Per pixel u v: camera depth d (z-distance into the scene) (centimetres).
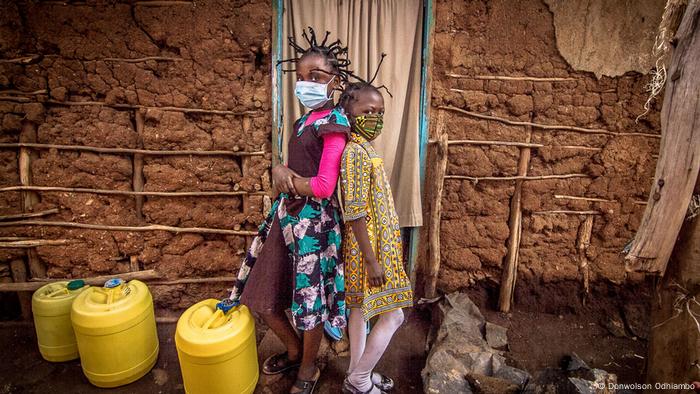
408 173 278
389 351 260
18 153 253
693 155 152
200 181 265
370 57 261
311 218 185
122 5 239
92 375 220
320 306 190
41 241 260
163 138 255
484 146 273
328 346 256
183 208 267
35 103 245
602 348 265
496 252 288
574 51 260
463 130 272
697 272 162
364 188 172
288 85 262
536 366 248
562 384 194
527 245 289
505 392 206
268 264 195
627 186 277
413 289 296
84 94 250
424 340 271
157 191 262
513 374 221
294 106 266
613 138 272
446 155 272
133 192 259
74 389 224
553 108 268
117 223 264
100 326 208
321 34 255
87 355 216
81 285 244
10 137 250
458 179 280
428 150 277
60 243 262
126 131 252
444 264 294
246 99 256
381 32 256
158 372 237
